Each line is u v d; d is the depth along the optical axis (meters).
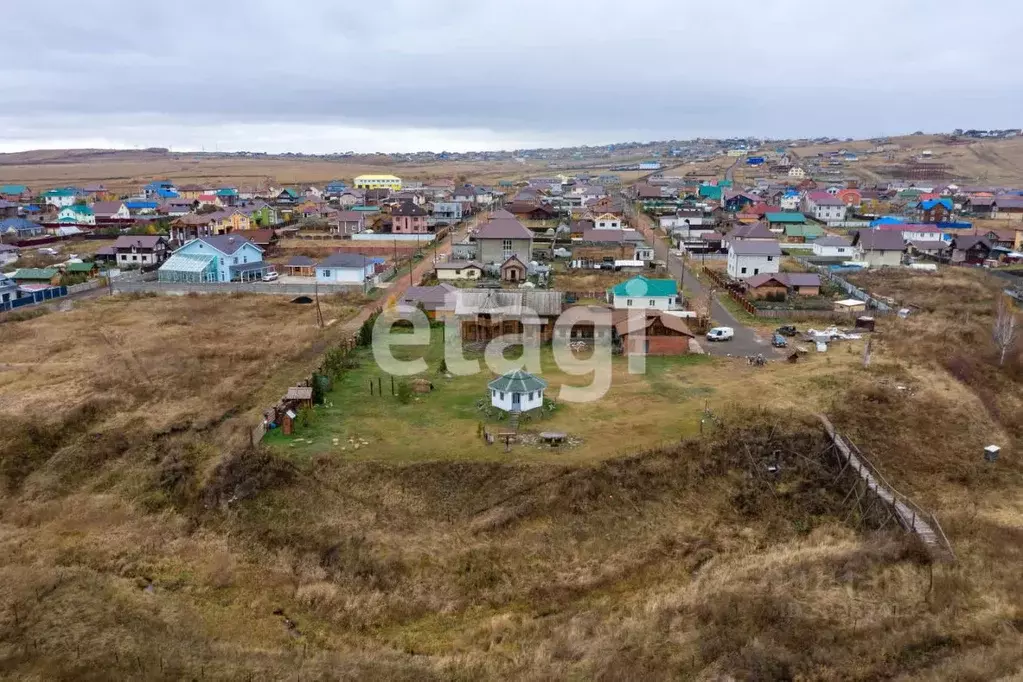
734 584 26.66
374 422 38.25
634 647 23.17
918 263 85.75
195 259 77.88
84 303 67.06
